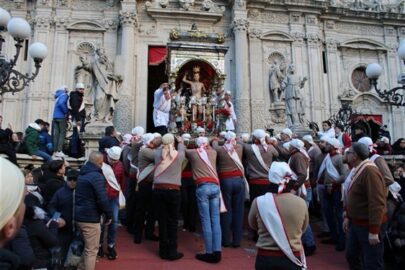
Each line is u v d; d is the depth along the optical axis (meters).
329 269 6.35
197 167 6.76
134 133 8.65
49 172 6.68
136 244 7.40
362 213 4.84
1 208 1.80
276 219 3.80
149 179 7.50
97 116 12.02
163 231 6.57
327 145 7.94
